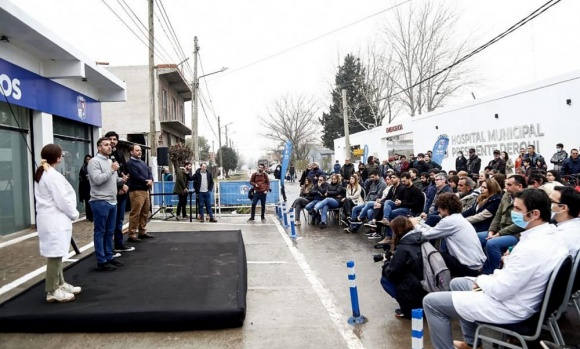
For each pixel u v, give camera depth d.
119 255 6.46
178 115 29.58
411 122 21.88
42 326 4.17
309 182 14.21
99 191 5.62
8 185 8.99
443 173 8.80
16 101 8.84
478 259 4.91
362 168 16.06
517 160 11.99
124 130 22.73
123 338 4.13
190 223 12.03
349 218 10.84
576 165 10.63
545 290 3.11
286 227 11.30
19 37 8.32
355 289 4.70
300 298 5.45
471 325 3.71
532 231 3.28
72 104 11.66
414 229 4.80
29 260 6.78
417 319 3.07
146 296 4.69
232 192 15.23
